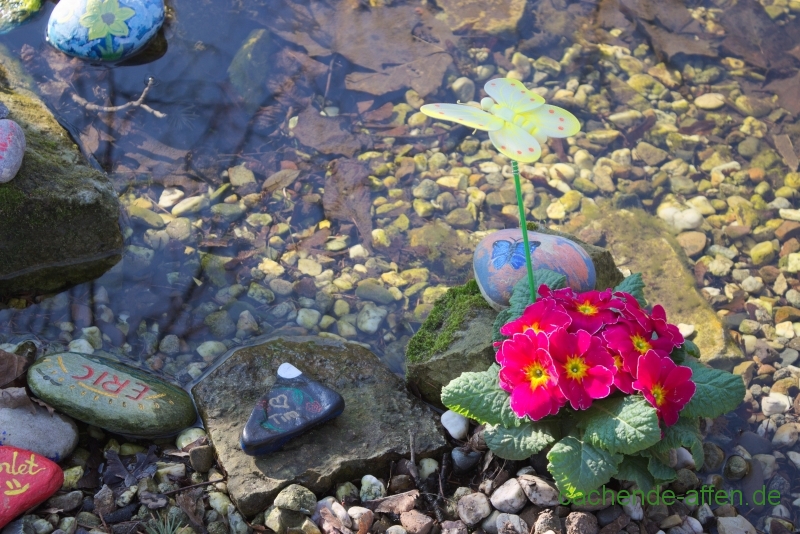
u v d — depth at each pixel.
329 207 1.30
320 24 1.46
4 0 1.40
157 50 1.40
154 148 1.32
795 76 1.46
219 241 1.26
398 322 1.22
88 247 1.23
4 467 1.04
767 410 1.18
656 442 1.03
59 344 1.17
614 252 1.29
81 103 1.34
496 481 1.09
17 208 1.19
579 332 1.04
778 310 1.25
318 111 1.38
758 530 1.11
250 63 1.40
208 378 1.14
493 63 1.45
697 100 1.43
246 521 1.07
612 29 1.50
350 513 1.07
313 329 1.21
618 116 1.41
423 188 1.32
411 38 1.46
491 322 1.14
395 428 1.12
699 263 1.29
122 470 1.09
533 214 1.32
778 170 1.37
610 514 1.07
